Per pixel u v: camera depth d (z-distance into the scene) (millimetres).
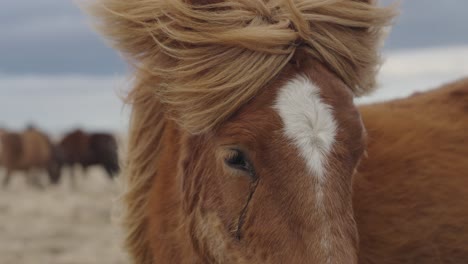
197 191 3082
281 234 2641
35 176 24766
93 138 24766
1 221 14383
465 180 3574
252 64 2752
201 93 2820
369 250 3457
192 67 2885
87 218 14992
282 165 2625
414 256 3490
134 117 3658
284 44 2766
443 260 3518
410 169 3562
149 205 3605
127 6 3201
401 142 3656
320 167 2592
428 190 3521
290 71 2770
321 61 2865
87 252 11125
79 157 24703
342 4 2920
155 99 3521
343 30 2928
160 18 3068
